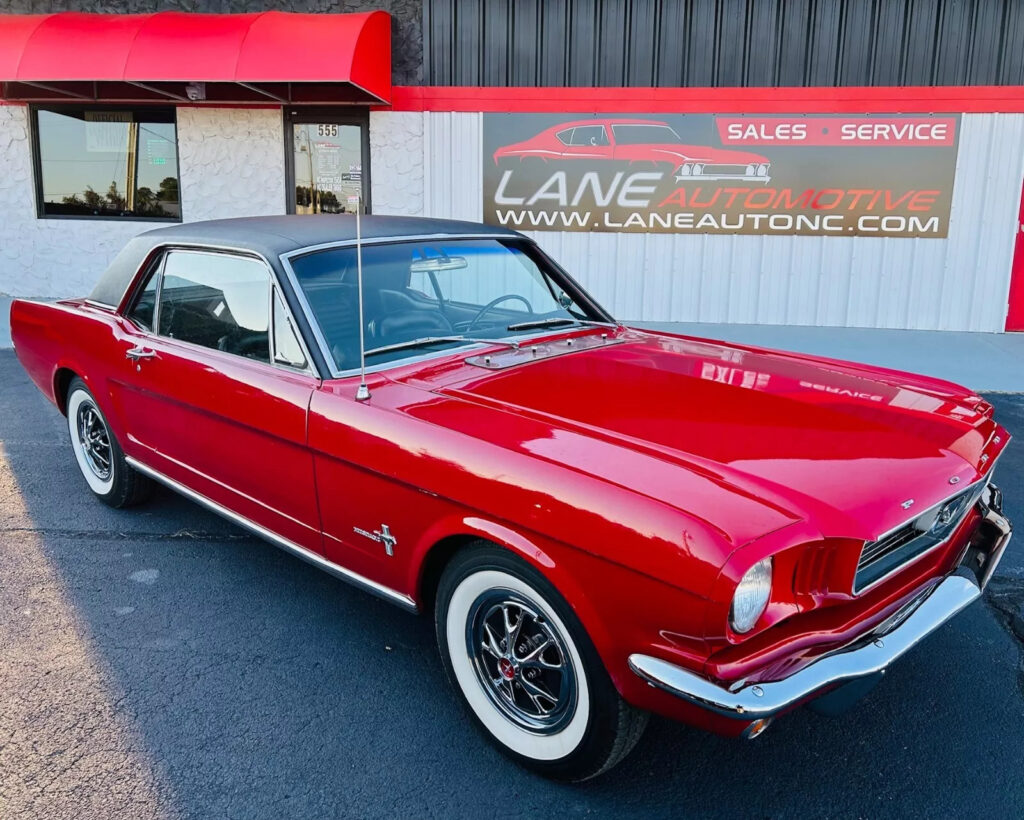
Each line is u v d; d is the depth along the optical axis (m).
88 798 2.27
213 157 10.19
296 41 8.63
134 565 3.72
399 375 2.89
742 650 1.95
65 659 2.96
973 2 8.68
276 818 2.22
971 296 9.38
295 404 2.83
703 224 9.55
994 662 3.05
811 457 2.27
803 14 8.91
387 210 10.07
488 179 9.78
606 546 2.01
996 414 6.21
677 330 9.25
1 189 10.52
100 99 9.96
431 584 2.66
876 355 8.02
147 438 3.74
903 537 2.34
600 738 2.18
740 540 1.86
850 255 9.42
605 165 9.53
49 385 4.45
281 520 3.09
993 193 9.07
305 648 3.07
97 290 4.12
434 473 2.38
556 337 3.45
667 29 9.12
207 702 2.73
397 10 9.55
